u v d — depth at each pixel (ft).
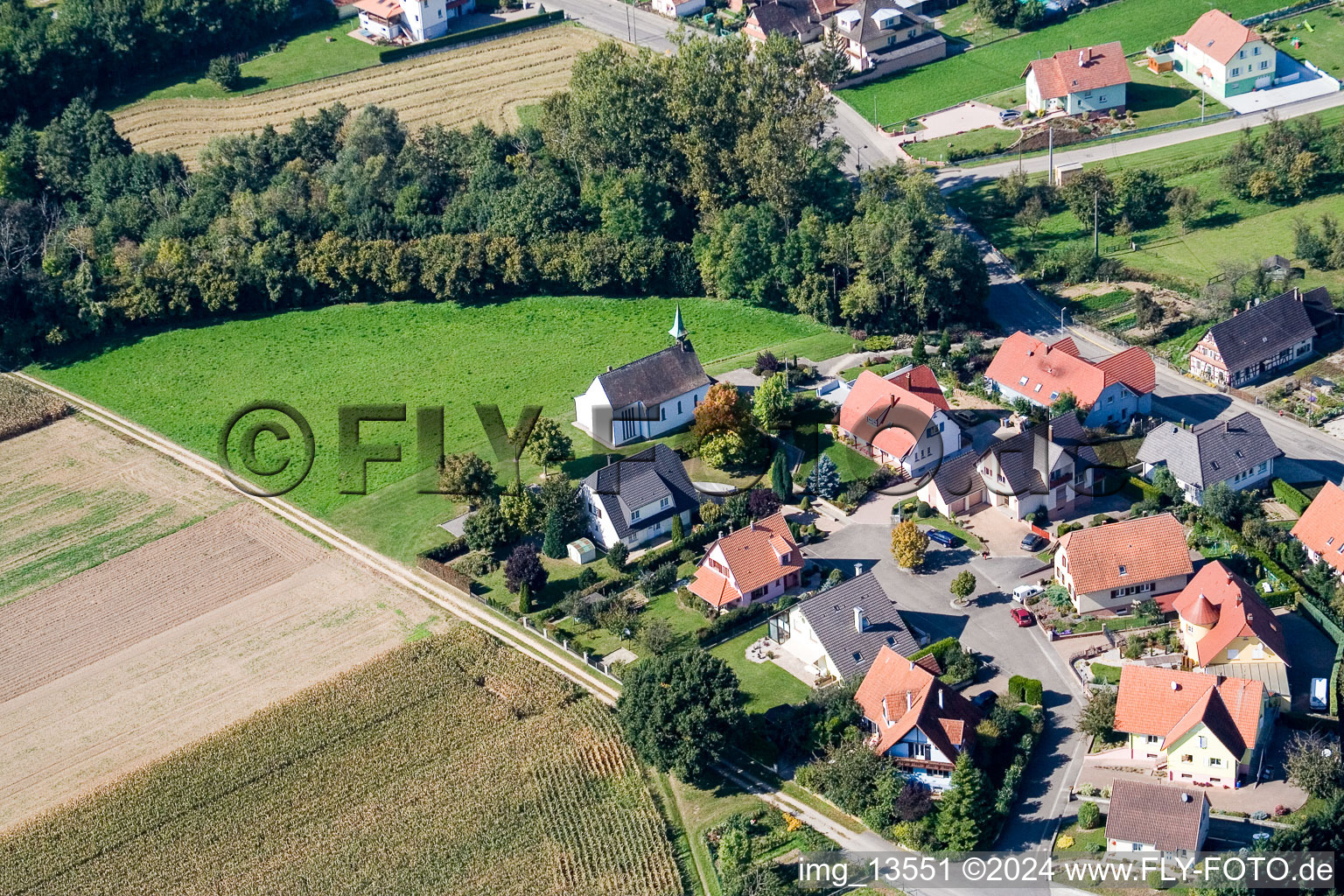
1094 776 432.66
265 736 475.31
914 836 412.16
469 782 449.89
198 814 448.24
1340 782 412.57
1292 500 534.37
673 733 437.58
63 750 481.87
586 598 515.91
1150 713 432.66
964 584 503.61
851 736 443.73
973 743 436.35
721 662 445.37
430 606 530.68
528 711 475.72
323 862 426.10
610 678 487.20
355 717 479.82
